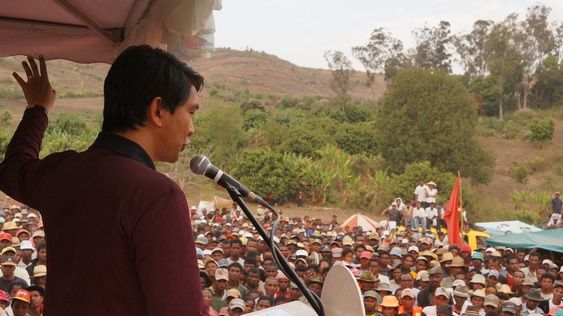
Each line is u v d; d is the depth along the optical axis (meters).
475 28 75.62
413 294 8.35
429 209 24.89
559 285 9.23
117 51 3.45
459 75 75.19
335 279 1.72
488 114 69.50
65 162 1.74
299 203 35.00
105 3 2.96
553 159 52.97
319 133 43.41
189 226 1.53
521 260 13.77
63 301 1.57
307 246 12.59
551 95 73.19
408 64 75.69
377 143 41.53
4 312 6.33
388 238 16.28
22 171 1.92
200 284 1.50
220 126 38.88
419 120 39.78
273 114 55.50
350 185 36.22
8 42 3.51
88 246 1.54
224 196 33.97
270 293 8.48
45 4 3.11
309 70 104.88
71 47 3.61
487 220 34.69
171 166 35.09
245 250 11.80
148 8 2.89
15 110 53.16
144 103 1.66
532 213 35.50
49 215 1.66
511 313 8.27
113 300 1.50
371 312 7.65
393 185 34.78
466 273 10.64
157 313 1.45
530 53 73.12
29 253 9.60
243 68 94.94
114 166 1.60
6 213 17.83
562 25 73.19
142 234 1.49
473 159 39.97
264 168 35.16
